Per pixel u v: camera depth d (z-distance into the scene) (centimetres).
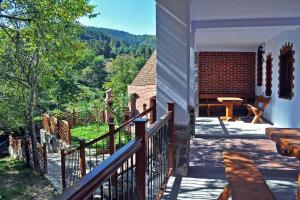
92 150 1173
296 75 753
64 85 2433
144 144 234
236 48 1169
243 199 236
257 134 747
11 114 1334
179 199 363
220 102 1084
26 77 1239
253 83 1180
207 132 778
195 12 634
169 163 429
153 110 515
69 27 1186
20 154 1395
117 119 1619
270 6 583
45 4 949
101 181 143
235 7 587
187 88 432
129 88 1864
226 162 327
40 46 1117
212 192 384
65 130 1469
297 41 746
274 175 447
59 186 1001
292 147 288
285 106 830
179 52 427
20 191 975
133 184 240
